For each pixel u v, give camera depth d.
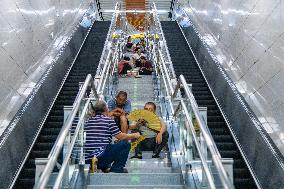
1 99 5.90
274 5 6.35
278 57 5.88
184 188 4.48
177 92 6.98
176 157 5.76
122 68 12.30
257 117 6.46
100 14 22.92
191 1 16.69
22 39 7.56
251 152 6.05
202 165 3.83
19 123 6.19
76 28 13.65
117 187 4.45
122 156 5.17
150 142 6.31
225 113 8.01
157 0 22.45
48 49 9.80
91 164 4.96
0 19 6.32
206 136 3.95
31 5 8.56
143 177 4.83
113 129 5.18
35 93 7.39
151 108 6.73
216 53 10.34
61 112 8.29
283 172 4.71
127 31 21.02
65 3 12.83
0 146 5.25
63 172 3.52
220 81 8.88
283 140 5.20
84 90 5.52
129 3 22.39
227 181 3.08
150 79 12.03
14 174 5.58
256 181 5.50
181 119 5.78
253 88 6.94
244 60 7.81
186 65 11.83
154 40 13.42
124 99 6.88
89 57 12.67
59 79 9.80
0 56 6.12
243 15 8.37
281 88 5.59
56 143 3.64
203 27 13.14
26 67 7.60
